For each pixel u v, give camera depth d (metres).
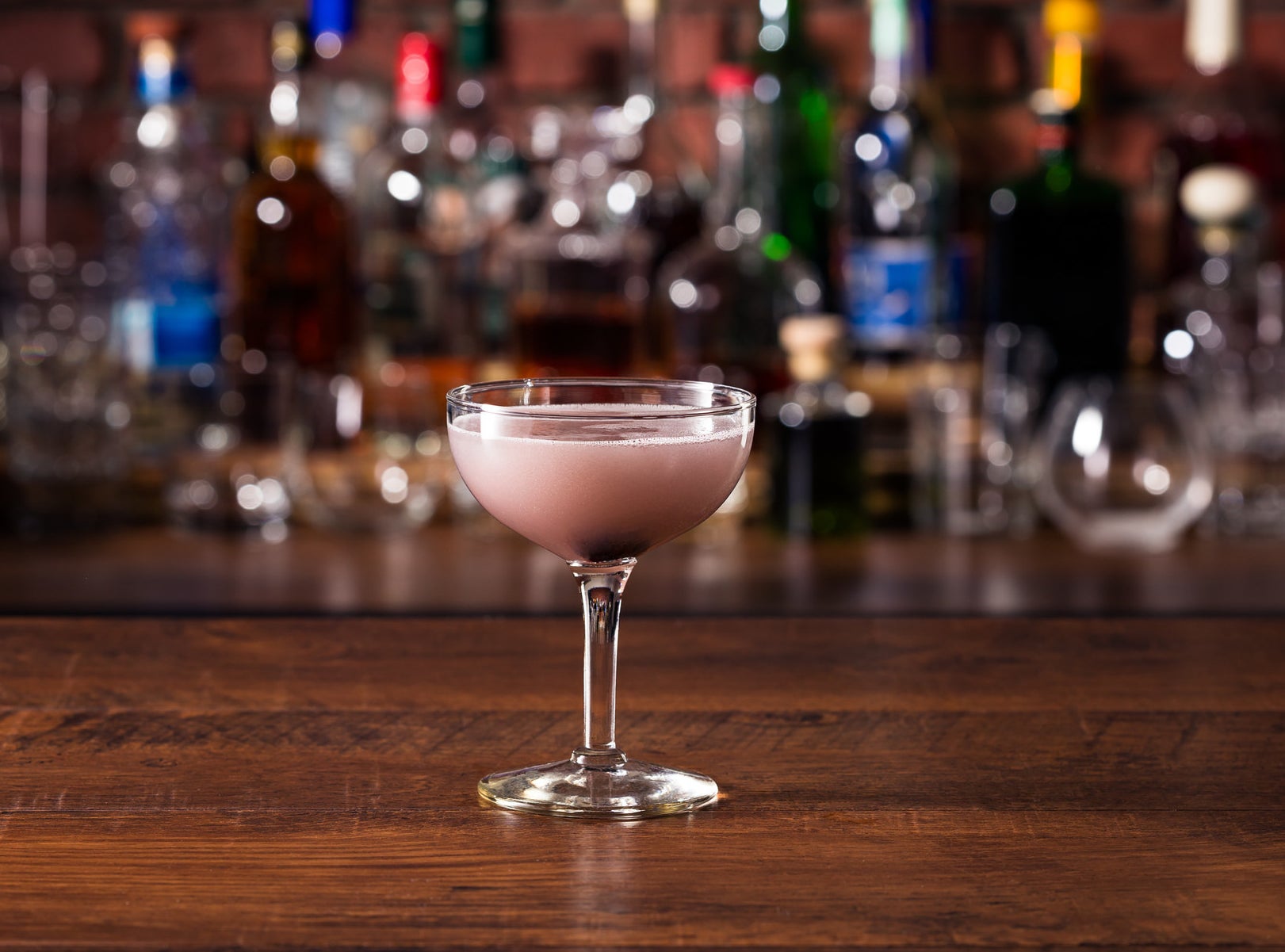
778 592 1.35
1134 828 0.97
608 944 0.81
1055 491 1.50
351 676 1.15
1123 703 1.12
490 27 1.63
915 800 1.00
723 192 1.66
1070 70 1.62
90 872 0.90
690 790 1.00
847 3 1.77
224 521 1.52
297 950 0.81
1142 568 1.43
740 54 1.77
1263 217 1.68
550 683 1.14
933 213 1.67
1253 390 1.55
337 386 1.53
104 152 1.79
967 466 1.54
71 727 1.08
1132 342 1.72
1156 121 1.77
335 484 1.53
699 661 1.18
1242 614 1.28
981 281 1.69
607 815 0.98
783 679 1.15
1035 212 1.62
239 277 1.61
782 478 1.51
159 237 1.68
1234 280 1.66
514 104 1.78
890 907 0.86
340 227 1.62
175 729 1.08
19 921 0.84
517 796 1.00
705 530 1.51
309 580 1.37
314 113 1.73
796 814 0.99
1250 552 1.48
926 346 1.63
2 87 1.78
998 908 0.86
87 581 1.37
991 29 1.76
